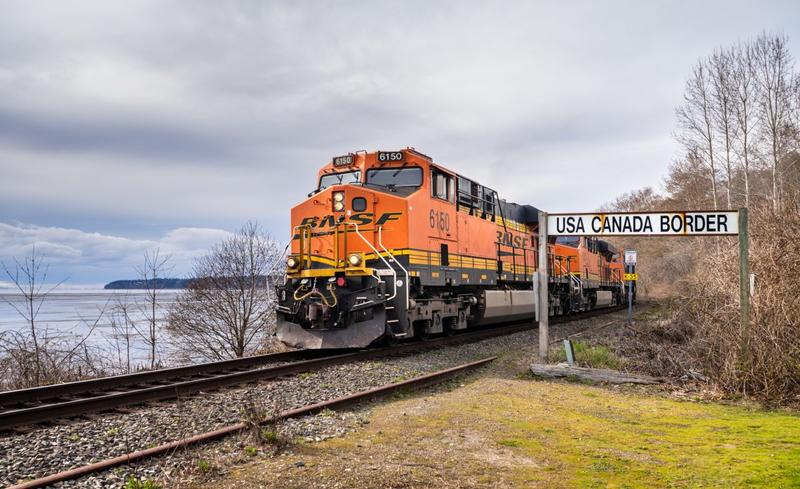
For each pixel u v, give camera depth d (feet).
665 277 183.73
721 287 36.76
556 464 17.37
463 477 16.16
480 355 43.14
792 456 17.53
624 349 41.29
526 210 71.31
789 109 111.65
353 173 46.78
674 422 22.74
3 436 21.30
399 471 16.53
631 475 16.31
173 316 66.13
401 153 45.24
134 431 21.33
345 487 15.30
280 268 63.21
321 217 43.86
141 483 15.70
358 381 31.53
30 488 15.05
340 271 41.68
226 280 63.21
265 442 19.20
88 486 15.56
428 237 44.29
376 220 42.22
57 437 20.61
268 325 63.82
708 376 30.12
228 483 15.76
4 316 151.12
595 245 101.65
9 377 43.34
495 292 58.44
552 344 46.85
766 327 28.55
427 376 30.89
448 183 49.26
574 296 84.23
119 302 67.05
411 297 41.81
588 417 23.63
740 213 31.71
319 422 22.29
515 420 22.93
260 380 32.12
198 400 26.96
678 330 45.75
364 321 40.91
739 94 116.78
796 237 31.81
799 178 98.27
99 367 53.98
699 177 145.07
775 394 27.09
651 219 34.01
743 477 15.72
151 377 32.86
